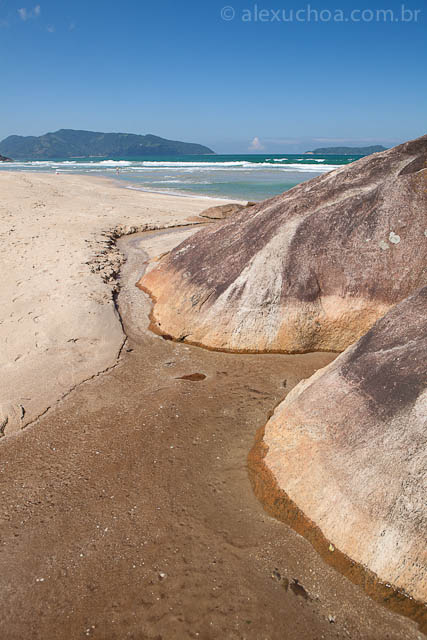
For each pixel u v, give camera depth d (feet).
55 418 13.98
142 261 31.53
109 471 11.73
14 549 9.48
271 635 7.74
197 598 8.38
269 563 8.98
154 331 20.17
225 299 18.54
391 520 8.14
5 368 16.34
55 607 8.29
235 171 134.92
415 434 8.38
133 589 8.58
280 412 11.68
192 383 16.02
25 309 20.90
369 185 18.29
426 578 7.73
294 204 19.27
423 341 9.70
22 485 11.32
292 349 17.78
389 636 7.66
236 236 20.36
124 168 169.89
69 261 28.71
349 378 10.26
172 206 56.44
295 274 17.75
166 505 10.57
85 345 18.40
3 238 34.60
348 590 8.33
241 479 11.20
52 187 75.15
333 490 9.07
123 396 15.23
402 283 16.51
